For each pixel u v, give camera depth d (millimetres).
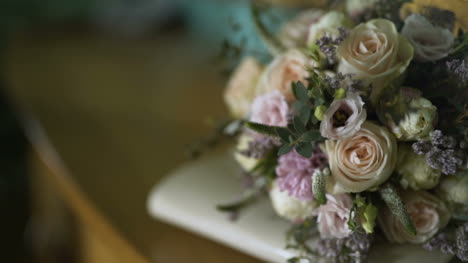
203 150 923
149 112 1307
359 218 694
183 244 851
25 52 1967
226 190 843
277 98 724
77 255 1399
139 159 1042
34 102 1405
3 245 2156
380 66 674
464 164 678
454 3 708
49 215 1455
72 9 2430
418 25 697
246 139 784
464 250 694
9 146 2242
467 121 685
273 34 895
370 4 753
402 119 665
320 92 674
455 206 708
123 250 863
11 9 2410
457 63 683
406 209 681
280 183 717
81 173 1008
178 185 874
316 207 722
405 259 711
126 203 931
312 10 856
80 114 1310
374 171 668
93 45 2059
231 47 891
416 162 681
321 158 709
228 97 853
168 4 2203
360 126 667
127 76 1638
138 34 2145
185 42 2064
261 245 774
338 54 683
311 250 737
